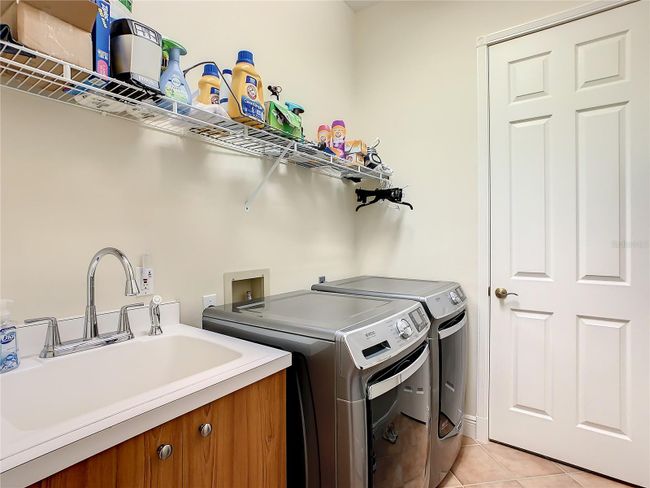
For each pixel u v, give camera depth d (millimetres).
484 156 2109
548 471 1837
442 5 2252
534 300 1972
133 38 977
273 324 1231
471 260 2158
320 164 1981
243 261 1702
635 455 1726
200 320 1501
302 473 1154
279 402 1064
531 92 1970
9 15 805
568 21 1864
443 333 1702
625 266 1746
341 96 2443
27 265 1034
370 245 2541
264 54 1831
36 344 1022
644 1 1691
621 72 1746
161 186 1366
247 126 1358
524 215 1997
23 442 603
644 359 1706
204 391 838
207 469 854
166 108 1142
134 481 711
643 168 1701
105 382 1071
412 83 2369
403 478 1271
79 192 1141
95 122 1179
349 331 1104
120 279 1243
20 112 1020
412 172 2371
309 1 2158
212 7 1559
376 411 1126
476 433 2131
